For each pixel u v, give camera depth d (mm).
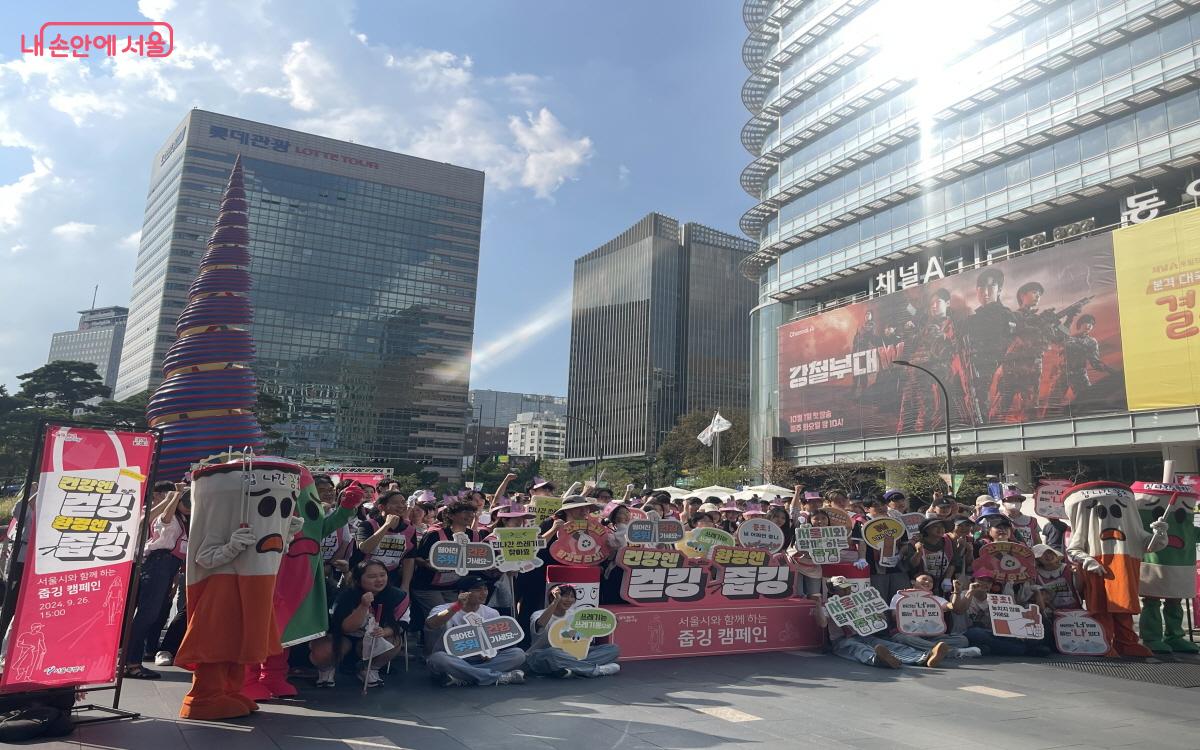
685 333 129625
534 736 5727
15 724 5273
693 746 5543
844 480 48062
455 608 7785
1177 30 35281
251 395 16625
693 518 10578
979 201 44031
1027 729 6293
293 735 5566
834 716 6574
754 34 63031
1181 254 32531
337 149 125625
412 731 5789
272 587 6125
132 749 5102
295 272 119750
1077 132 39188
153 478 6082
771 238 61656
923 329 44844
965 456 41625
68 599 5559
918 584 9852
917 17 48312
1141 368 33531
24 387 67375
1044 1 40312
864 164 52469
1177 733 6293
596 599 8727
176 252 110375
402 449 123938
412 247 129375
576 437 138500
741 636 9797
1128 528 10070
